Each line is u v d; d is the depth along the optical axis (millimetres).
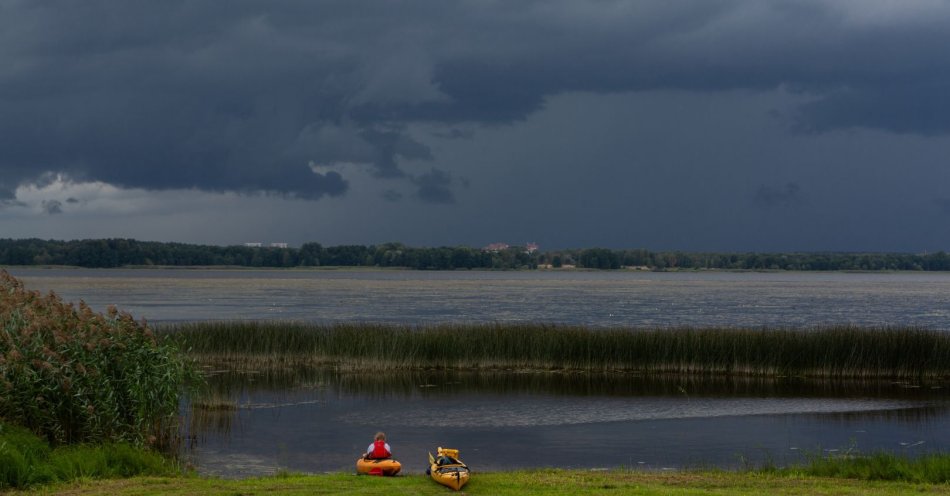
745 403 41812
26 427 24828
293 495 18391
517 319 92062
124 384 27375
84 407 25547
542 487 19516
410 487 19562
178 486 19609
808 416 38281
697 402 42031
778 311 110250
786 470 22500
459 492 18891
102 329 27281
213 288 193250
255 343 53438
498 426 35625
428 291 185000
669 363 51781
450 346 53094
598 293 178750
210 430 33906
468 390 45375
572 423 36406
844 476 21656
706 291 199125
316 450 30438
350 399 42188
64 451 23344
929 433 34281
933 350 49406
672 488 19344
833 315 101625
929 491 19250
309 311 105750
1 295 27828
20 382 25141
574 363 52594
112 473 21859
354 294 164750
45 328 26406
